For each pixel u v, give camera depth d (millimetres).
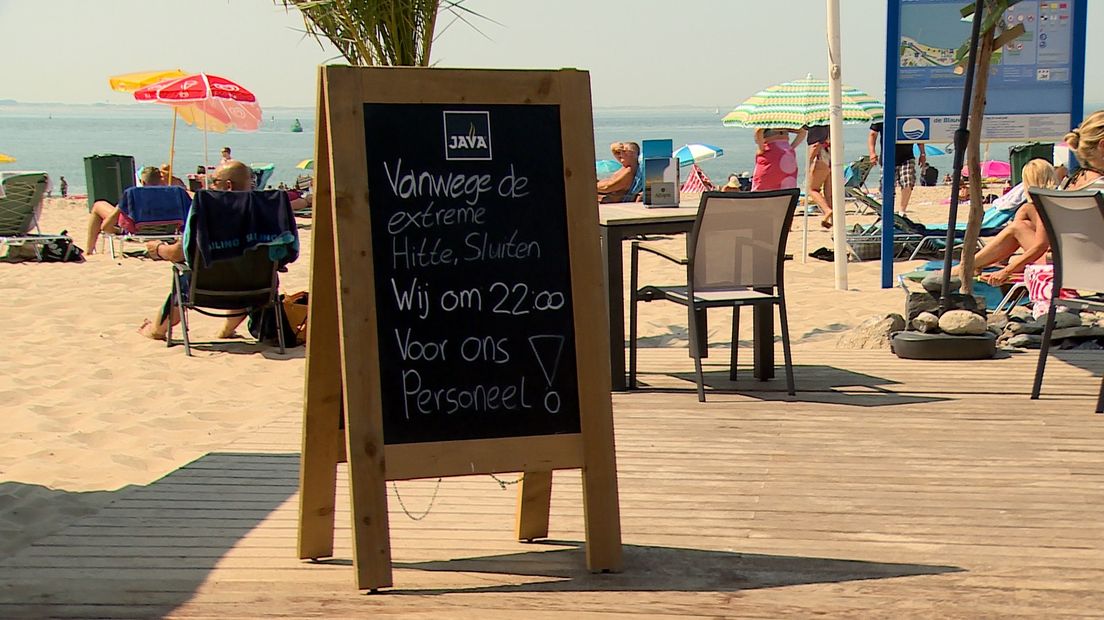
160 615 4941
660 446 7586
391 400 5148
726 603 4988
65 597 5160
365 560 5117
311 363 5477
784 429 7988
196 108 27188
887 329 11258
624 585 5219
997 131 14234
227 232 11828
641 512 6246
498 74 5379
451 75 5305
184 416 9414
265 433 8328
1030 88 14133
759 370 9656
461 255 5266
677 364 10570
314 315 5445
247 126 27781
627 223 9156
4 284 17453
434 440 5184
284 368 11484
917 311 11141
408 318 5188
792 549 5645
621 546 5430
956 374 9703
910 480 6730
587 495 5367
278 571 5480
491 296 5297
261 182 32656
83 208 35969
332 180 5074
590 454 5355
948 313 10547
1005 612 4832
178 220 21312
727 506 6324
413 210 5211
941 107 14570
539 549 5750
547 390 5340
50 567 5566
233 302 12164
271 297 12234
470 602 5039
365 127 5160
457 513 6367
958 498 6379
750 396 9070
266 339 12742
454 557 5648
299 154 110250
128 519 6336
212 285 12070
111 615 4949
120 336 13195
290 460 7551
